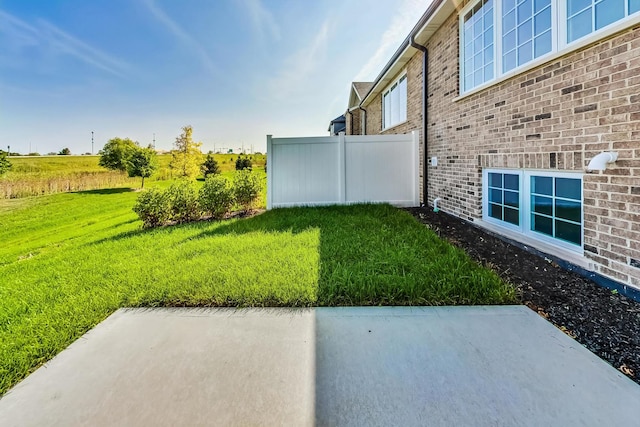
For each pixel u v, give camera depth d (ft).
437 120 25.46
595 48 11.28
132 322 10.18
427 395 6.66
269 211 27.71
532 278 12.16
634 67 9.96
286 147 28.68
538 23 14.38
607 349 7.99
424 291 11.10
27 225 40.63
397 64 33.96
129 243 19.85
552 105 13.34
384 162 28.66
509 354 7.91
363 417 6.17
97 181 81.05
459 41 21.56
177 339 9.11
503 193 17.78
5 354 8.61
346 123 78.69
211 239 18.89
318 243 16.94
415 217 23.49
